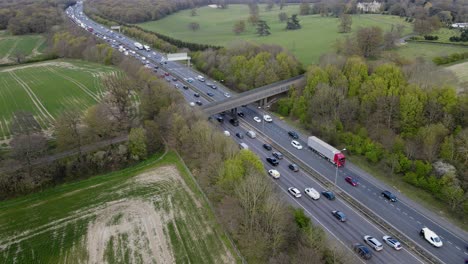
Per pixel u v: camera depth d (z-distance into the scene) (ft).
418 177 388.78
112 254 303.89
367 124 479.82
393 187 389.19
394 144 426.51
